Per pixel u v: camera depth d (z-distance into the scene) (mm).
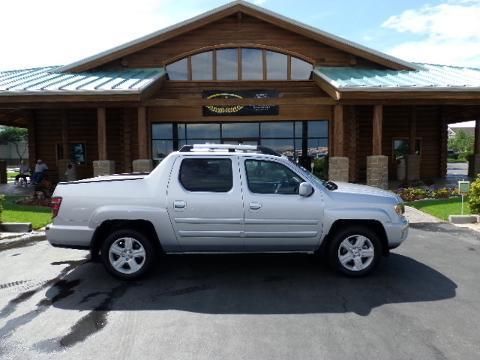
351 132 18328
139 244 5570
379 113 14742
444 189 13648
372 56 17656
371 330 4039
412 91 14148
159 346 3760
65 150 18953
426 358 3506
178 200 5453
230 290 5195
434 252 7004
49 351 3686
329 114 17828
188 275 5805
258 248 5602
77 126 19312
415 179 18562
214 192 5496
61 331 4086
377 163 14758
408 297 4906
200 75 17906
